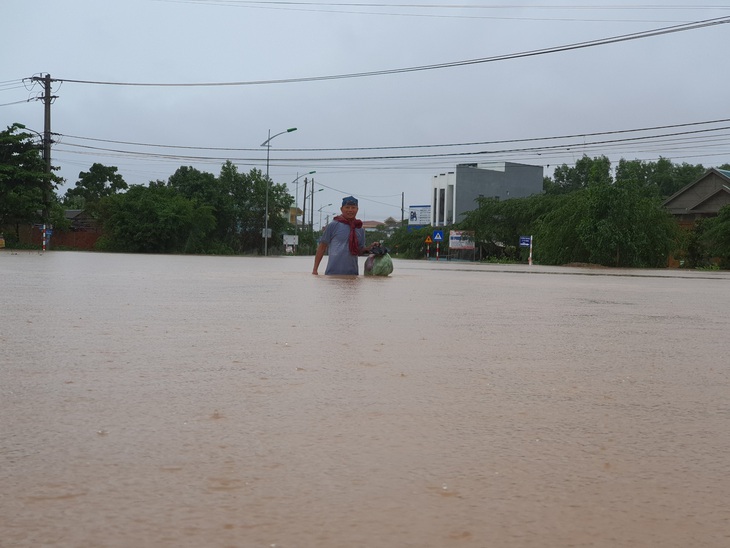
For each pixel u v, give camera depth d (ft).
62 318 19.84
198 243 177.17
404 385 11.40
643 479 6.97
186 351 14.39
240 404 9.77
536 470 7.16
